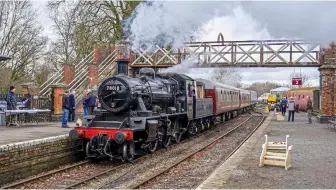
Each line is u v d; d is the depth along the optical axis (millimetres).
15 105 16453
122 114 13180
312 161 11203
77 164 11703
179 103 17062
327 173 9562
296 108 42438
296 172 9664
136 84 13484
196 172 10758
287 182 8555
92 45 29609
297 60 25000
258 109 54562
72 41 35656
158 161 12477
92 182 9633
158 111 14133
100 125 12797
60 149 11992
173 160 12648
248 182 8516
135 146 13648
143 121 12438
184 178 10000
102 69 24078
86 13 29375
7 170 9742
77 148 13039
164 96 15734
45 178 10039
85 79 22984
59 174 10547
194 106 19125
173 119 16359
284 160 10188
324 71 24438
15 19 34406
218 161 12500
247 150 12953
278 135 17812
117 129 12008
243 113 42312
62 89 19250
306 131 19672
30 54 35531
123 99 12891
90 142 12141
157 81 16016
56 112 19109
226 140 17688
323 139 16297
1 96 18391
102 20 29812
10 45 34531
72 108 18344
